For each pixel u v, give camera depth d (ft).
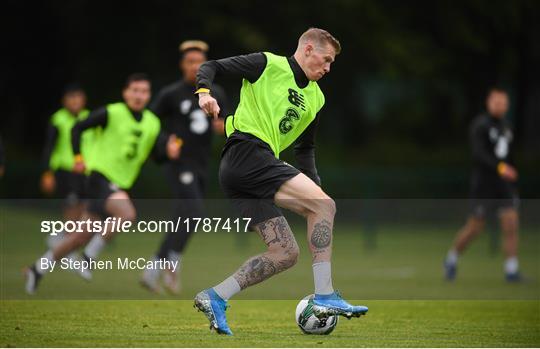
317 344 73.36
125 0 286.87
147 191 237.25
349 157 329.93
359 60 311.68
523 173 304.50
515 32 328.29
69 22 293.43
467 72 343.05
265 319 94.17
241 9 293.02
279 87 77.51
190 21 292.81
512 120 403.95
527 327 90.94
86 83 297.94
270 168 76.02
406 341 77.36
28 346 70.54
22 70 305.94
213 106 74.38
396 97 409.08
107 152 120.88
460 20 320.09
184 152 125.80
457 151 339.16
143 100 122.21
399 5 317.42
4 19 295.07
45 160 175.94
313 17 294.66
